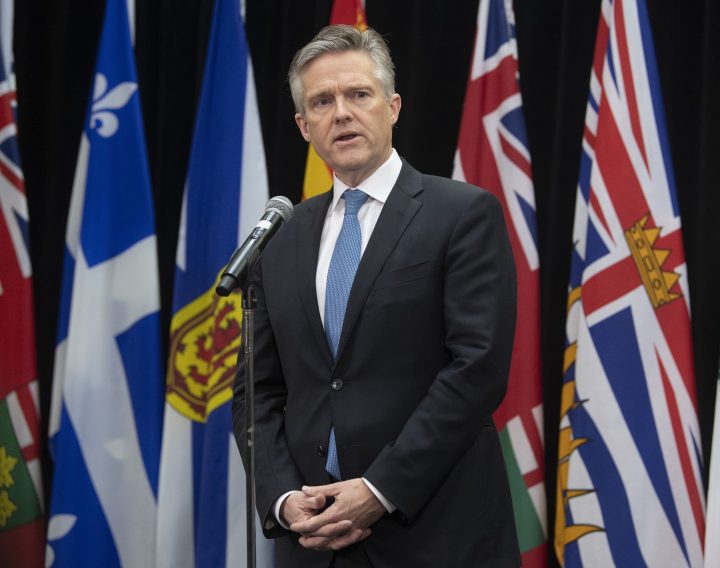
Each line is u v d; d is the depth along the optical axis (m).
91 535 6.06
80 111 6.72
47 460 6.58
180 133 6.52
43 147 6.77
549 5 5.91
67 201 6.69
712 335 5.35
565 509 5.25
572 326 5.45
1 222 6.34
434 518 3.45
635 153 5.30
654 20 5.61
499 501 3.59
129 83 6.25
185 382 5.98
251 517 3.16
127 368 6.15
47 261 6.67
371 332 3.58
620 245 5.26
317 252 3.88
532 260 5.52
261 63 6.43
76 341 6.14
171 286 6.46
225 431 5.79
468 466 3.54
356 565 3.49
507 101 5.64
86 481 6.08
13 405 6.32
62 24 6.72
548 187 5.82
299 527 3.38
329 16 6.12
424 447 3.36
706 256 5.36
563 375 5.54
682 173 5.51
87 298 6.15
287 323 3.79
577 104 5.74
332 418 3.59
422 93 6.02
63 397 6.14
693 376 5.14
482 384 3.43
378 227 3.73
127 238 6.20
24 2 6.79
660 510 5.08
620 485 5.12
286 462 3.68
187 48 6.57
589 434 5.20
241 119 6.03
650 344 5.17
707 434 5.34
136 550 6.09
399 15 6.18
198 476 5.97
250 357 3.22
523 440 5.42
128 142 6.24
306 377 3.70
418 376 3.56
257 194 5.99
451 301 3.56
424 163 6.02
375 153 3.84
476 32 5.77
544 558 5.44
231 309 5.87
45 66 6.79
